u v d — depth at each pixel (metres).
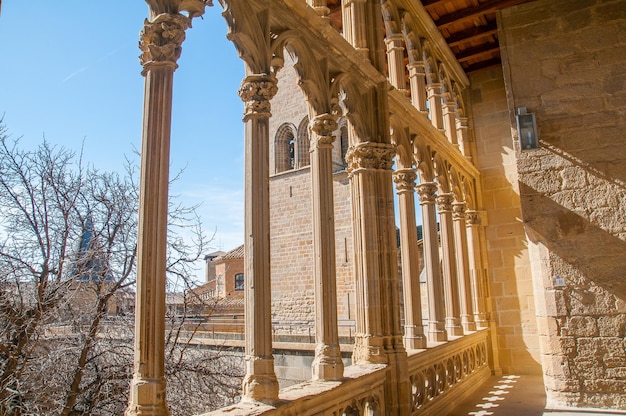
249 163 5.07
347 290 22.58
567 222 8.85
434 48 12.12
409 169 9.07
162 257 3.85
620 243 8.45
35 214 10.39
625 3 9.15
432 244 10.00
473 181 14.02
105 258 10.75
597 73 9.14
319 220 6.25
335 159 24.22
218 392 11.41
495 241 13.91
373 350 6.95
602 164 8.81
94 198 11.20
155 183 3.91
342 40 6.75
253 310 4.77
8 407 8.40
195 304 12.16
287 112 26.78
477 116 14.75
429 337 9.77
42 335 9.76
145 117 4.04
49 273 10.34
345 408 5.77
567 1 9.57
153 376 3.64
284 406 4.55
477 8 11.57
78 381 9.52
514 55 9.80
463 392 10.09
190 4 4.39
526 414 8.44
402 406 6.97
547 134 9.27
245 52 5.23
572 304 8.55
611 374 8.13
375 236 7.30
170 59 4.13
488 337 13.29
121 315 11.08
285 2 5.75
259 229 4.91
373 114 7.76
